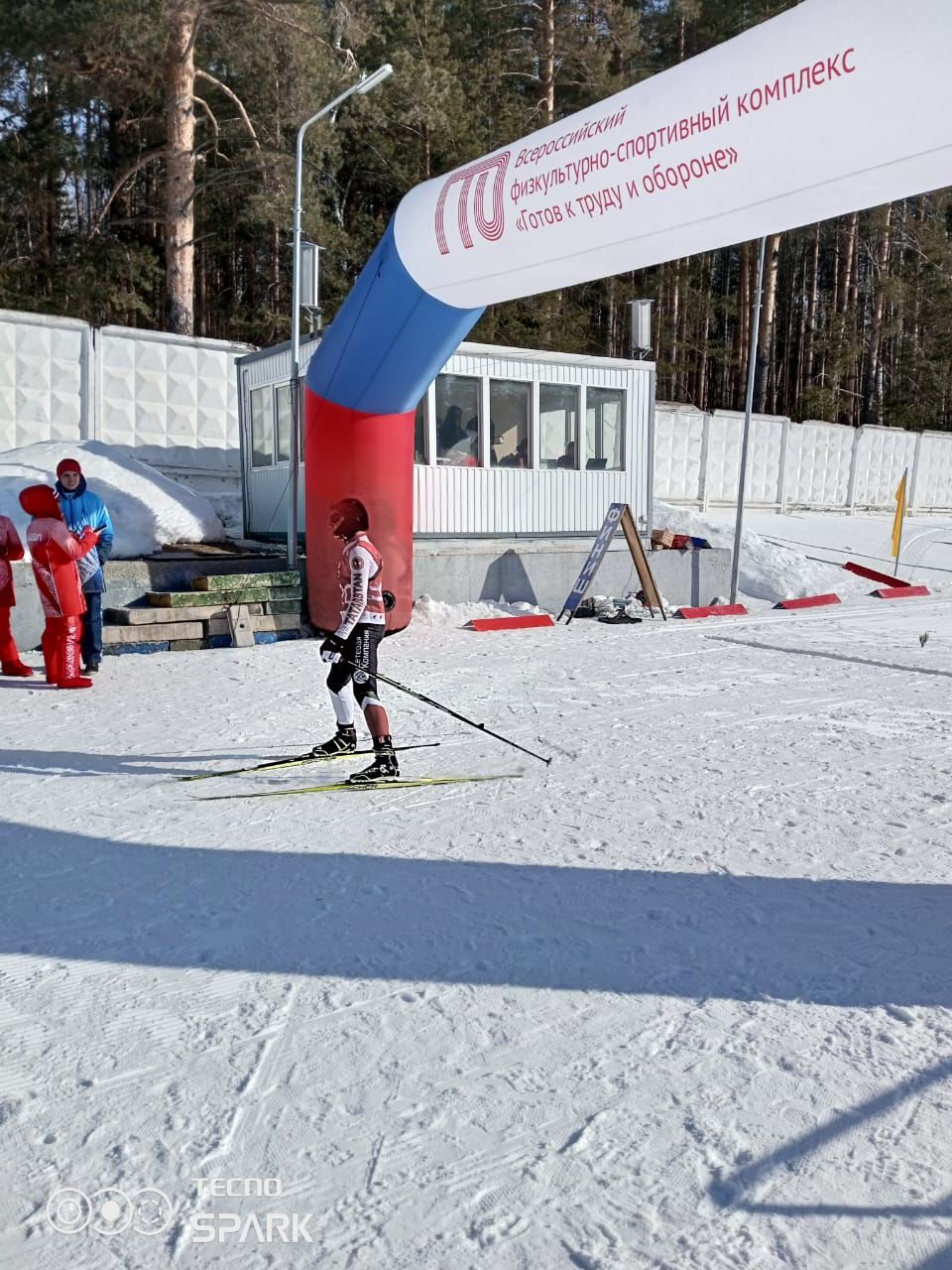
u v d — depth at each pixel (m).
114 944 3.79
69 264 28.92
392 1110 2.71
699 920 4.03
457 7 33.75
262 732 7.41
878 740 7.28
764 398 34.69
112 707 8.29
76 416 16.81
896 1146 2.55
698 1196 2.36
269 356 14.77
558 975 3.53
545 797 5.78
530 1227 2.25
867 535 23.77
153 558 12.38
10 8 21.56
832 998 3.37
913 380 42.97
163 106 26.06
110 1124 2.65
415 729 7.54
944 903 4.23
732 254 44.25
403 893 4.30
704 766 6.50
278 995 3.38
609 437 16.39
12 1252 2.19
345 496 11.92
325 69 22.78
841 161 5.68
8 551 9.61
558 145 7.46
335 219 31.72
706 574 17.17
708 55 6.28
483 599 15.05
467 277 9.27
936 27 4.95
